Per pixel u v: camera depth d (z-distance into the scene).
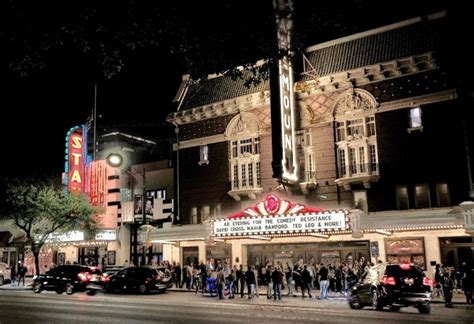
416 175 31.31
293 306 22.00
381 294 19.47
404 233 30.72
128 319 16.22
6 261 54.75
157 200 44.91
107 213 48.06
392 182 32.00
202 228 36.34
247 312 18.86
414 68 31.84
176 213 40.72
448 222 27.69
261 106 37.69
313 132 35.12
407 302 18.95
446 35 28.89
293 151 33.94
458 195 29.86
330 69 34.97
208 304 22.83
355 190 33.19
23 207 40.88
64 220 42.31
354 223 28.89
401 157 31.94
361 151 33.41
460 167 30.05
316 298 26.36
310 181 34.56
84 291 30.73
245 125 38.25
